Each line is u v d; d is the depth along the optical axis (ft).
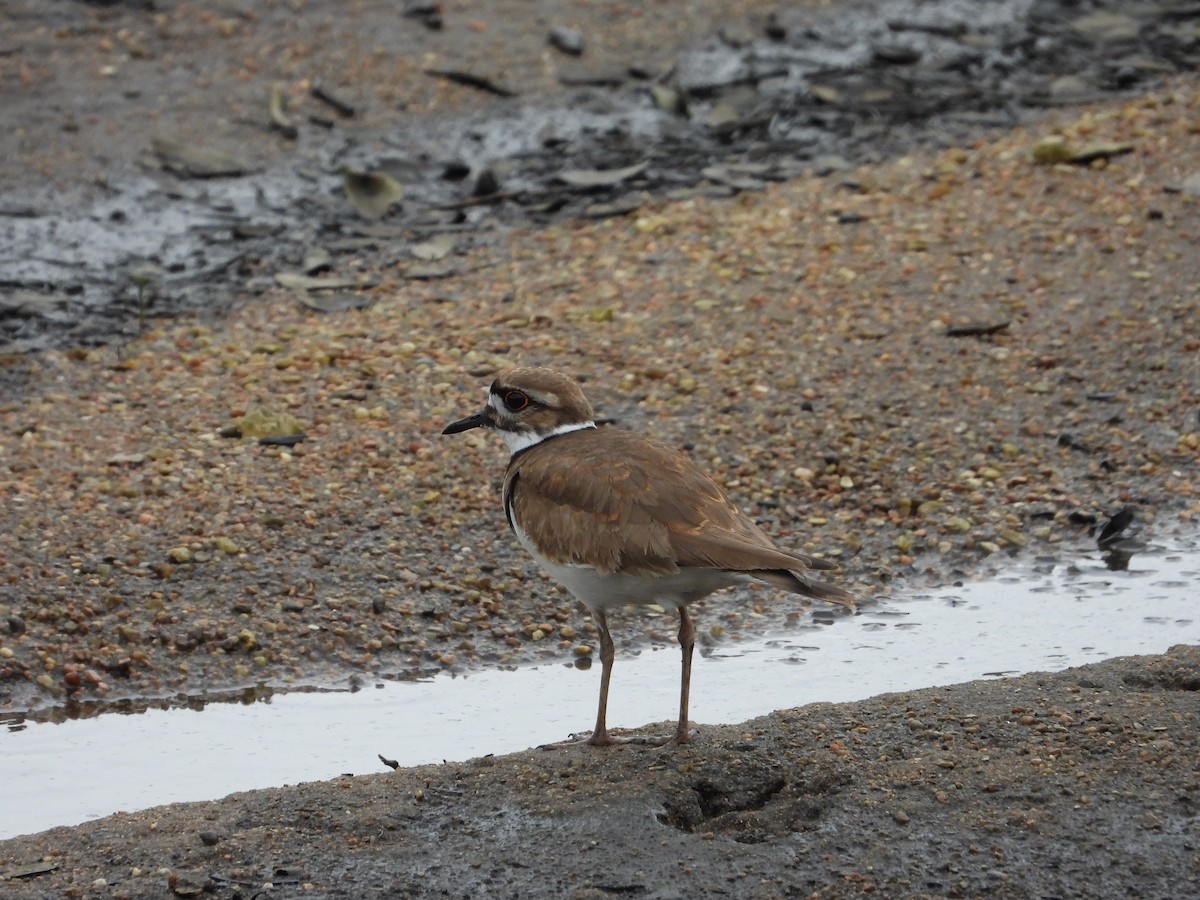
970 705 30.37
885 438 44.60
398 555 39.50
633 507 28.86
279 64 64.90
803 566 27.09
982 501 42.42
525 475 30.66
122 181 57.98
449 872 25.25
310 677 35.35
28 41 64.44
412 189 59.41
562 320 50.19
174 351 48.62
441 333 49.57
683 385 46.57
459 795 27.76
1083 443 44.47
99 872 25.55
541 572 39.42
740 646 36.91
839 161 60.64
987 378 47.16
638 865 25.21
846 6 72.59
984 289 51.42
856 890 24.49
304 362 47.62
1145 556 40.16
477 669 35.94
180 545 39.01
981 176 58.70
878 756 28.45
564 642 37.17
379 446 43.55
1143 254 52.80
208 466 42.29
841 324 49.75
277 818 27.09
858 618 37.91
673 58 67.82
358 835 26.48
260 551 39.06
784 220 56.13
